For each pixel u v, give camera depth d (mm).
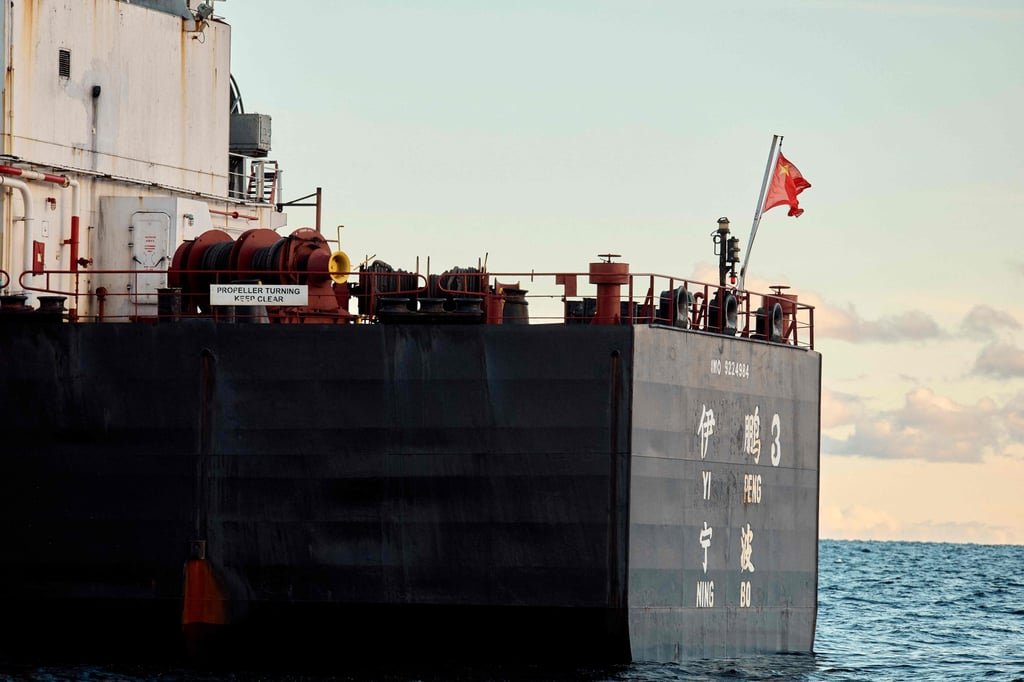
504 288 64562
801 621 75188
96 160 72938
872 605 125625
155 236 71812
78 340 62531
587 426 60406
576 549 60625
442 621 61312
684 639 65000
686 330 63875
